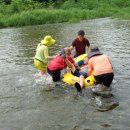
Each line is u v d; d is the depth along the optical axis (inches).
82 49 380.2
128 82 323.6
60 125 236.1
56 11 1263.5
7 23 1107.9
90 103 273.9
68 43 595.5
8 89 320.8
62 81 334.3
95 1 1590.8
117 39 619.5
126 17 1186.0
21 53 514.3
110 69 296.8
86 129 227.5
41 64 356.2
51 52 506.0
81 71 328.5
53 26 1021.2
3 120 249.8
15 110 268.5
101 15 1352.1
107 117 244.8
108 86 306.3
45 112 261.0
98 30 799.7
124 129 224.5
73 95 295.6
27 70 391.2
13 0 1359.5
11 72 384.2
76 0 1609.3
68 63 330.3
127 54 463.2
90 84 307.6
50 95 299.4
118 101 275.7
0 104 282.7
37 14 1193.4
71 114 253.9
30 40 676.7
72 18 1209.4
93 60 304.0
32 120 247.3
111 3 1608.0
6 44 628.1
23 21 1131.3
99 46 545.6
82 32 370.6
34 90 315.3
